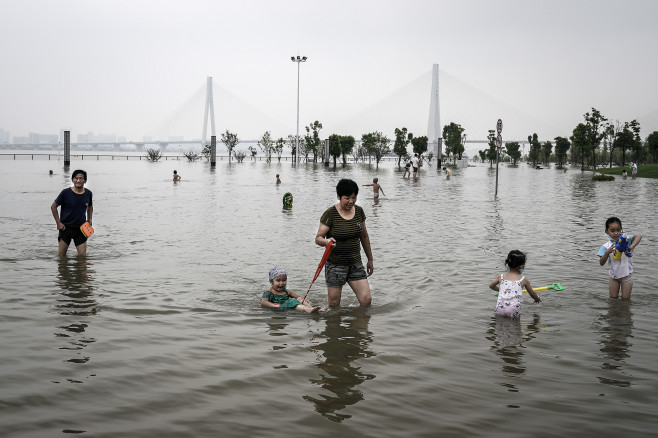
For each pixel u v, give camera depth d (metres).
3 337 5.91
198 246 12.13
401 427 4.02
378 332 6.30
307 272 9.50
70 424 3.99
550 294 8.17
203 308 7.20
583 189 34.41
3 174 45.50
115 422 4.04
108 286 8.28
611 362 5.41
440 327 6.53
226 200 24.14
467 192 30.89
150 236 13.57
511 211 20.55
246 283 8.64
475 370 5.17
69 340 5.86
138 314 6.88
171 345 5.76
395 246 12.42
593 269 9.98
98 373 4.97
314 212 19.50
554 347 5.84
